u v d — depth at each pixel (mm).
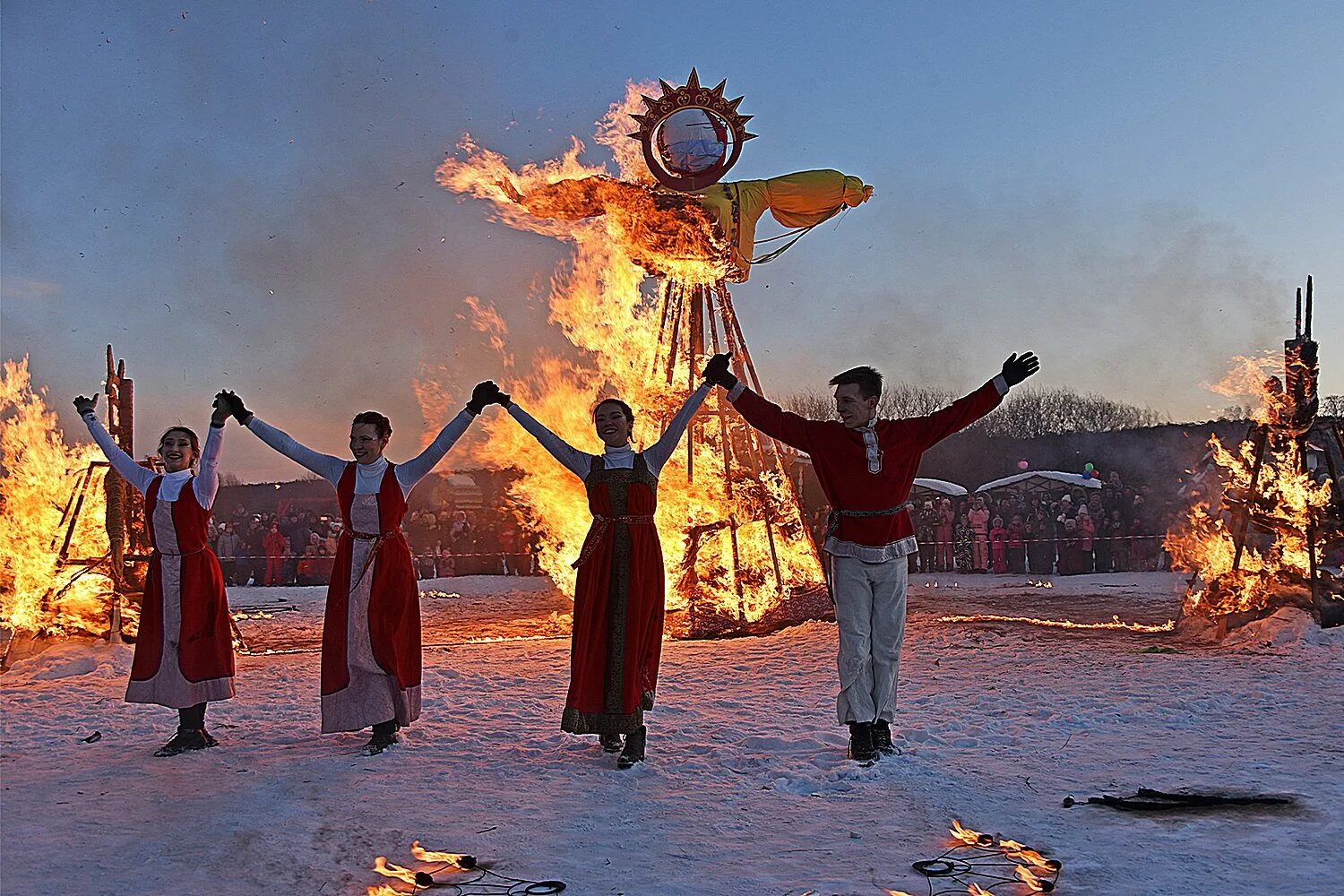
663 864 4121
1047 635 11133
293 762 5867
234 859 4207
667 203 12062
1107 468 26156
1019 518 24000
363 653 6137
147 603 6320
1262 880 3822
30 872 4090
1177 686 7969
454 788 5273
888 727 5938
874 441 5934
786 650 10406
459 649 10961
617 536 5941
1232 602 11039
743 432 12641
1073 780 5289
